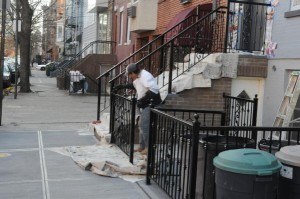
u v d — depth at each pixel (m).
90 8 29.62
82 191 5.38
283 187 3.75
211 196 4.42
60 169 6.36
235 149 3.94
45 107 15.12
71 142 8.48
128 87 7.71
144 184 5.68
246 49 9.02
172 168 4.99
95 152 7.39
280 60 7.93
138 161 6.62
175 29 11.37
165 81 9.08
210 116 8.29
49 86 27.66
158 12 16.50
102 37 28.59
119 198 5.15
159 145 5.44
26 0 21.67
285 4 7.75
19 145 8.05
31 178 5.88
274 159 3.63
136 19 17.16
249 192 3.50
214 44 9.23
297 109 7.55
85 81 21.98
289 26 7.64
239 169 3.50
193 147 4.11
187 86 8.12
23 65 21.67
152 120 5.57
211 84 8.25
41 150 7.62
